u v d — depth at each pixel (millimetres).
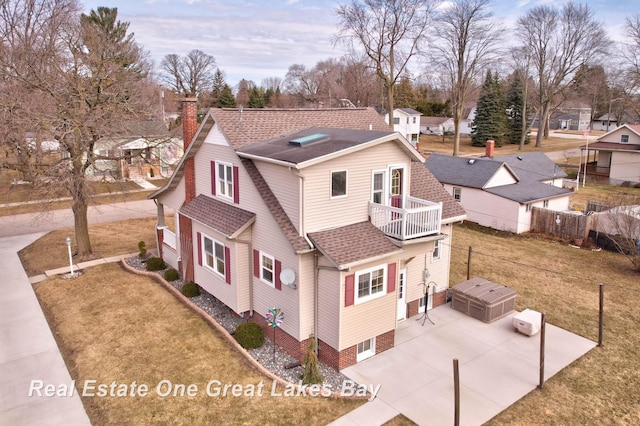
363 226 14375
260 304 15250
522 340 15078
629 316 16969
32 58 25688
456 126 54000
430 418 11180
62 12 34438
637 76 53500
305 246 12930
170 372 12805
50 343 14383
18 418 11008
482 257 23672
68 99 20875
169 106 65250
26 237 25984
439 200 17625
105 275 20125
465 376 13000
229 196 16359
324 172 13266
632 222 22344
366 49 44969
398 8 42719
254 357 13805
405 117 74125
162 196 21234
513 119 73750
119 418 11023
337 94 93500
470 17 50469
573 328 16016
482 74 58469
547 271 21609
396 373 13125
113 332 14984
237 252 14938
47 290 18484
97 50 21719
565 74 63812
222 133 15789
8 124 19891
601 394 12266
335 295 12820
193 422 10875
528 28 64062
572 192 30938
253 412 11250
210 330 15188
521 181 32344
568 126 104250
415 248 14523
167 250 21281
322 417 11148
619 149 43688
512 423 11078
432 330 15727
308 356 12281
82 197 22047
